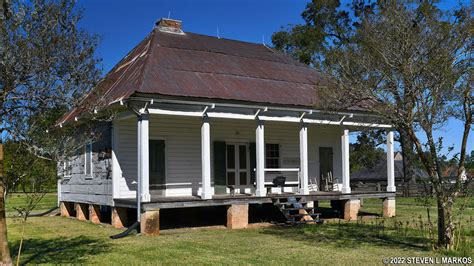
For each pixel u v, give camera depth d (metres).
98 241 12.95
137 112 14.16
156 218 14.12
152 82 14.88
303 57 34.78
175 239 13.16
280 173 20.44
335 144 22.17
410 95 10.52
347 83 11.49
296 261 9.96
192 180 17.98
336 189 21.91
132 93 13.71
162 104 14.53
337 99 11.69
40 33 8.10
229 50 21.17
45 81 8.26
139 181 14.16
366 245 11.96
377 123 15.37
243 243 12.41
